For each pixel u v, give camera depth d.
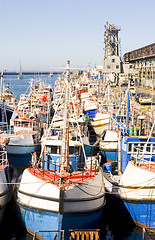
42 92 64.38
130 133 25.19
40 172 18.92
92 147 30.86
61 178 17.08
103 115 42.06
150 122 31.75
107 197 20.88
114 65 93.50
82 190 17.03
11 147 29.05
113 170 27.16
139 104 52.66
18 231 18.61
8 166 21.39
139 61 92.00
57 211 16.20
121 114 35.91
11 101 55.06
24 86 144.88
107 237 18.25
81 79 86.38
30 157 29.47
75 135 25.23
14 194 20.23
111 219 20.59
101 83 83.50
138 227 18.70
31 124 33.12
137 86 83.50
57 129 29.31
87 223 17.08
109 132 31.62
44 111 44.69
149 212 18.19
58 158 22.05
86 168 20.48
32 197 17.23
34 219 17.12
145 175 18.47
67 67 18.47
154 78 69.56
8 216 20.20
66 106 18.34
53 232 16.55
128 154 23.83
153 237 17.16
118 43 100.19
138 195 18.25
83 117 39.25
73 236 15.30
